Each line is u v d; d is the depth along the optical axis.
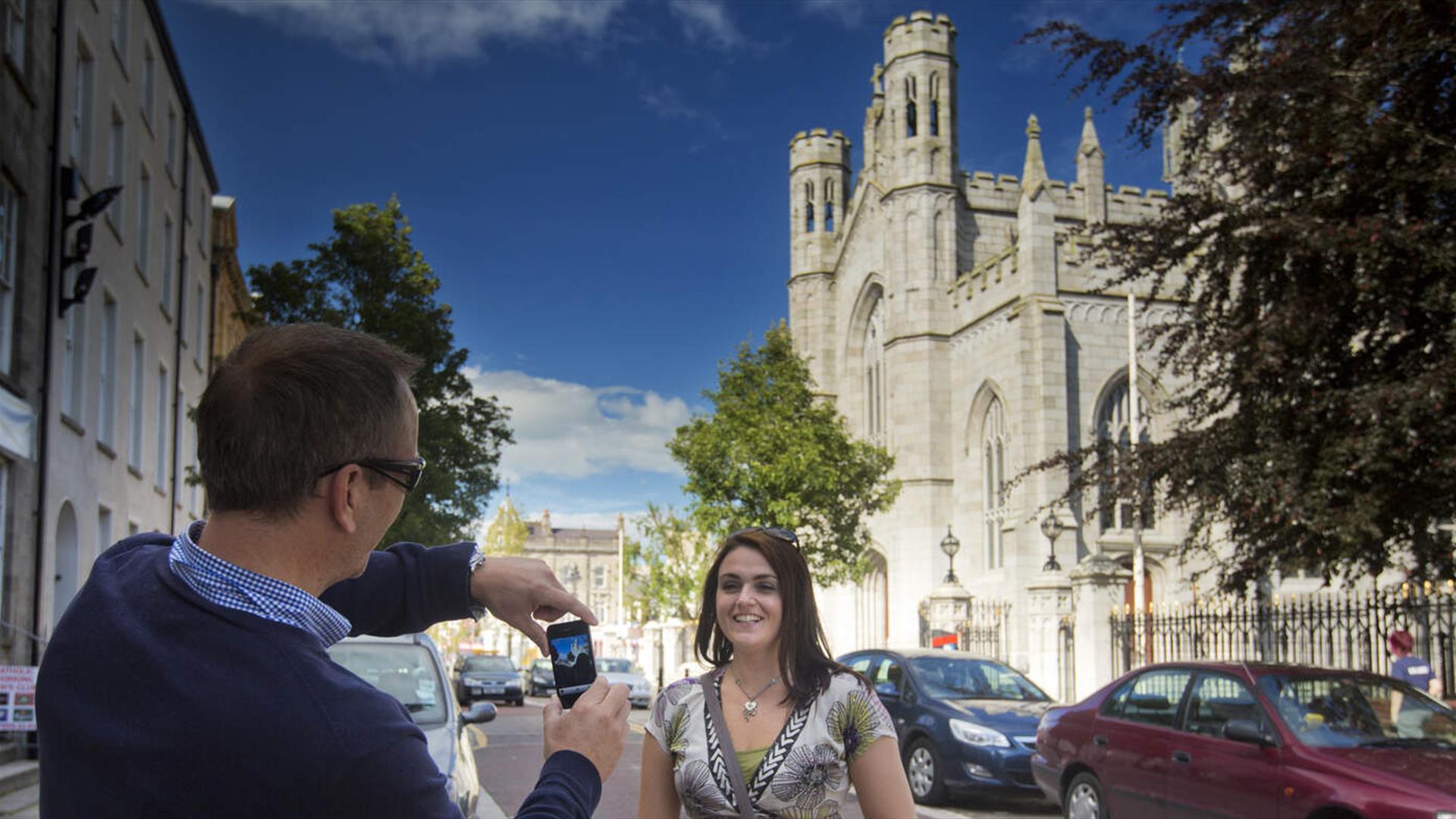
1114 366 36.53
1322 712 8.20
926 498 41.09
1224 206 11.74
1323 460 10.21
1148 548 34.94
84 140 17.72
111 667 1.55
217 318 31.81
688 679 3.83
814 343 50.84
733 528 33.78
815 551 34.56
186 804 1.47
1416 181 9.99
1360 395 9.59
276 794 1.47
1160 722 9.33
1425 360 10.28
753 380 35.16
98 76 18.16
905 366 42.22
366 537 1.77
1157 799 9.02
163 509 24.12
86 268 16.84
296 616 1.64
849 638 45.94
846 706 3.62
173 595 1.62
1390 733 8.10
